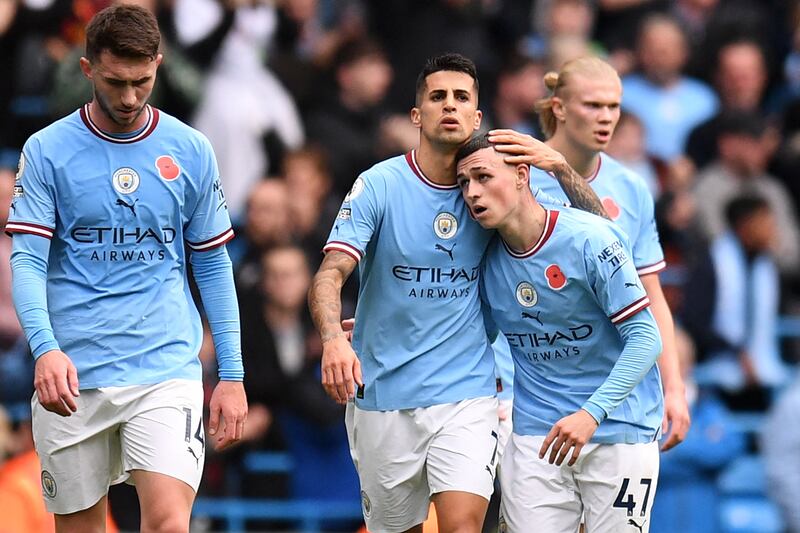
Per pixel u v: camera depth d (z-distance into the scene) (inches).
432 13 1786.4
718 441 1416.1
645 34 1765.5
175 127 836.6
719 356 1588.3
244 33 1638.8
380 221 873.5
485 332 893.2
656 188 1612.9
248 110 1621.6
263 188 1460.4
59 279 824.3
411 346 878.4
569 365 885.2
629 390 847.7
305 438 1416.1
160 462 818.2
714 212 1657.2
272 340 1412.4
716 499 1416.1
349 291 1483.8
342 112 1696.6
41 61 1642.5
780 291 1653.5
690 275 1584.6
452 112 848.9
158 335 831.1
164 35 1571.1
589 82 968.3
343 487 1418.6
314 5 1779.0
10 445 1233.4
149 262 829.8
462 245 872.9
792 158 1744.6
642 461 890.1
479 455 869.8
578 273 859.4
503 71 1713.8
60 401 775.1
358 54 1699.1
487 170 844.6
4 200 1444.4
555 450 838.5
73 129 819.4
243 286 1428.4
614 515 889.5
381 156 1643.7
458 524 862.5
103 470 845.2
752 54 1812.3
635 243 1003.3
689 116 1763.0
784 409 1456.7
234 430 854.5
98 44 784.9
